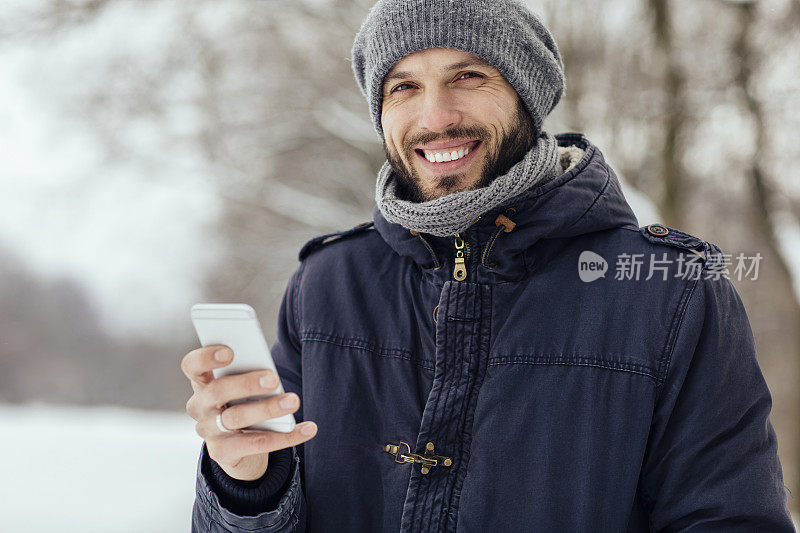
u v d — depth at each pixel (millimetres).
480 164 1229
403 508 1177
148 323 22531
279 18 8445
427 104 1204
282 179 9352
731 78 6703
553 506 1116
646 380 1132
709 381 1132
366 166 9117
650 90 6910
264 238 9586
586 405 1142
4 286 27141
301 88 8570
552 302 1208
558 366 1168
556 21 7094
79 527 5230
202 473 1141
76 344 26250
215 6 8180
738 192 7582
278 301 9211
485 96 1209
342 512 1235
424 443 1185
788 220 7676
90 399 25516
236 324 988
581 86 7012
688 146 6996
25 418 11844
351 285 1370
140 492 6223
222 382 997
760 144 6707
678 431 1131
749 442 1138
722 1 6734
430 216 1160
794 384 9188
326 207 8922
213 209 9562
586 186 1248
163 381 25062
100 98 8156
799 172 6988
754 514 1103
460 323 1212
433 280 1269
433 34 1177
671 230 1257
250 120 8766
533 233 1196
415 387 1245
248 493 1116
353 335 1319
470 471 1156
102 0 7770
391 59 1222
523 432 1147
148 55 8188
